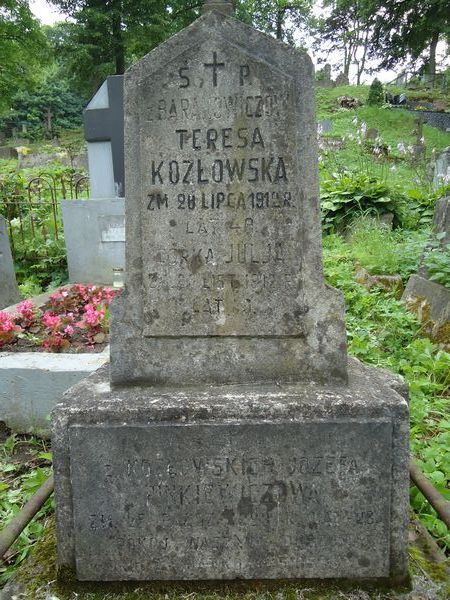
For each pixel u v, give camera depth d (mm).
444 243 5000
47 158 18219
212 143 1899
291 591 1837
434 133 22000
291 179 1910
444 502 1937
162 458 1819
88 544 1863
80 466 1821
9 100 23344
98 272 5980
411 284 4859
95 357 3350
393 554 1868
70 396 1930
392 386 2055
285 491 1836
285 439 1805
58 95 38938
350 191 7363
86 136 5891
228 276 1967
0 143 30766
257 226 1939
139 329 1990
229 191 1926
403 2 29391
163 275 1970
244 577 1882
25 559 2096
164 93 1878
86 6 25031
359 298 4809
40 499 2045
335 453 1811
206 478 1832
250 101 1870
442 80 34094
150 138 1904
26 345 3740
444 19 29141
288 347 1986
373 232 6203
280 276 1959
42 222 7508
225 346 1993
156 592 1852
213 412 1812
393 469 1827
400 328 4277
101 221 5855
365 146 16906
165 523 1855
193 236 1951
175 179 1926
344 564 1868
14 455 3127
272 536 1859
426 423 3127
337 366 1979
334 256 5848
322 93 31703
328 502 1837
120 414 1812
